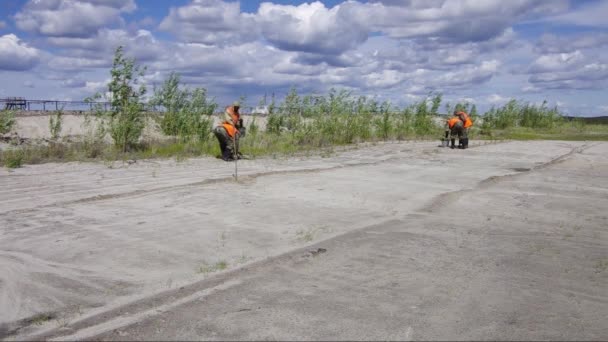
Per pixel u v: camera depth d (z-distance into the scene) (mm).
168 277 5371
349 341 3934
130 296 4875
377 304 4660
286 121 23062
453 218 8328
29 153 15828
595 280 5480
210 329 4133
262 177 12133
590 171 14344
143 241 6676
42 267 5715
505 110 38656
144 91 18047
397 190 10688
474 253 6363
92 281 5289
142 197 9602
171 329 4141
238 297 4789
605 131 39094
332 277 5355
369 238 6926
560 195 10578
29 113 27547
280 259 5914
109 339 3984
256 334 4039
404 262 5914
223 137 15789
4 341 4016
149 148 17859
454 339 4004
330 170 13680
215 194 9891
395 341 3945
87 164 14648
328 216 8203
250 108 22766
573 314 4566
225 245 6512
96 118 18734
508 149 20844
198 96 20359
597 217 8641
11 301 4793
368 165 14922
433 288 5102
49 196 9719
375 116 26750
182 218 7934
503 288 5160
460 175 13109
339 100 23625
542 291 5117
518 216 8594
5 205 8930
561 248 6703
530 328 4242
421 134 28641
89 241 6691
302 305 4613
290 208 8734
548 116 41594
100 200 9367
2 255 6129
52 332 4137
